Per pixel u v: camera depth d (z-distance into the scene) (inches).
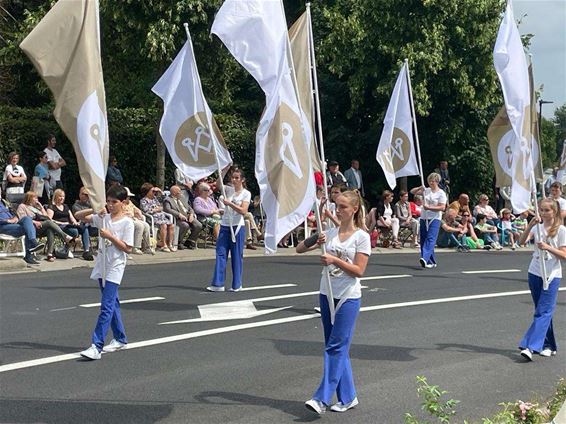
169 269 568.7
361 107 1027.3
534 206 338.0
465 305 459.5
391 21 906.7
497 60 366.9
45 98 991.0
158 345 340.5
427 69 888.9
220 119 958.4
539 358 339.6
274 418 249.0
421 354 340.2
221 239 482.0
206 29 706.8
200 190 705.6
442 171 932.0
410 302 462.0
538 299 339.6
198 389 278.1
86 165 296.5
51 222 573.0
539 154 390.3
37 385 278.1
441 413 230.4
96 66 300.0
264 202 268.7
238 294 471.5
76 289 467.2
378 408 262.4
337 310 249.6
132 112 901.2
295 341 354.6
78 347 333.7
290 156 268.5
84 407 255.1
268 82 273.3
